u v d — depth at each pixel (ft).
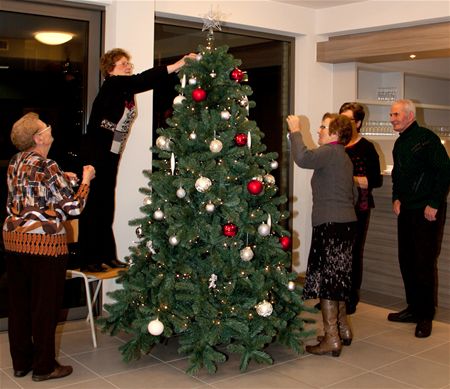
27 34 12.75
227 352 11.51
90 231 12.01
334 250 10.87
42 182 9.27
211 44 11.05
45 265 9.41
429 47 14.96
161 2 14.11
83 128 13.61
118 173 13.48
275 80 17.26
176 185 10.11
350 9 16.30
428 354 11.52
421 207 12.84
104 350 11.50
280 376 10.30
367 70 19.84
